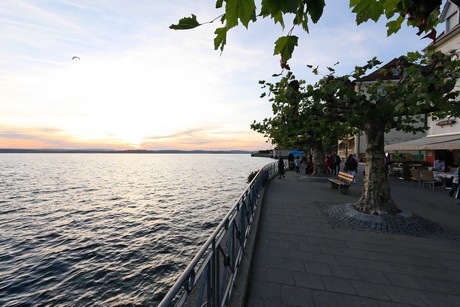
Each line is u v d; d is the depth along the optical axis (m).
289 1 0.83
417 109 4.94
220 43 1.00
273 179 17.02
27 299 8.52
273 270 4.21
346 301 3.39
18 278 9.85
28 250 12.76
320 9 1.03
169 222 17.73
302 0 1.08
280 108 7.81
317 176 16.77
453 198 10.35
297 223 6.78
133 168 95.62
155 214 20.28
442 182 12.85
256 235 5.66
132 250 12.55
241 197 5.18
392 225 6.23
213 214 19.97
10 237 14.83
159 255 11.90
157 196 29.20
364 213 6.85
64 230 16.17
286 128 7.49
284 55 1.27
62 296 8.62
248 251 4.72
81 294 8.71
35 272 10.34
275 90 7.47
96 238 14.51
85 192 32.97
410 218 6.49
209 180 46.53
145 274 10.02
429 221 6.68
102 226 16.98
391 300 3.42
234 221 4.09
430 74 4.87
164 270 10.34
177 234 15.05
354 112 6.50
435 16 1.59
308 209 8.32
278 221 6.96
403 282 3.86
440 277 4.01
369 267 4.32
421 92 4.57
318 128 8.66
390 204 6.90
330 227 6.43
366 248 5.12
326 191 11.98
